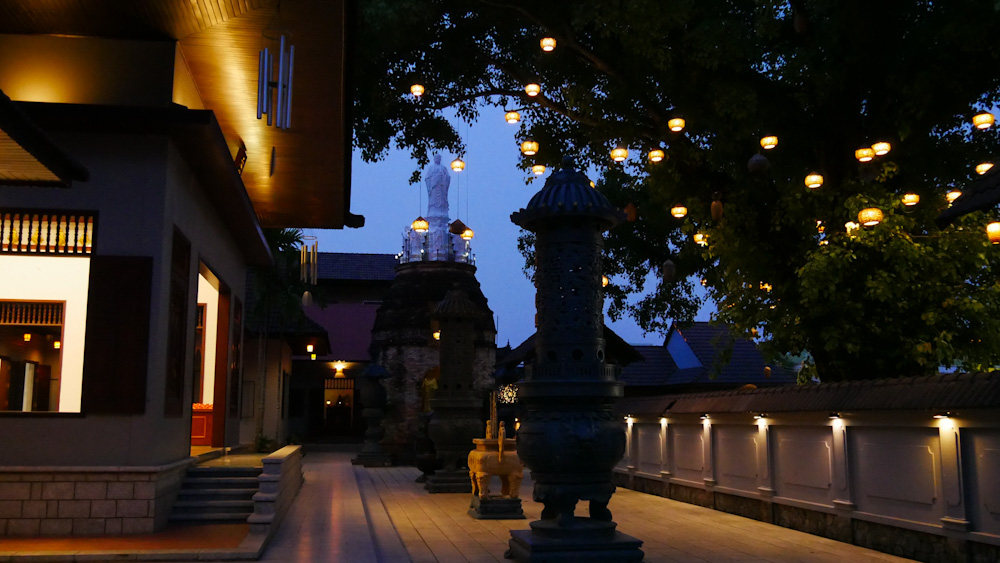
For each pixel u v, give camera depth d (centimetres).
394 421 2694
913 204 1239
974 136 1365
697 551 830
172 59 1027
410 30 1463
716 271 1722
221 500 1016
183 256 1055
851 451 874
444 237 2903
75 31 1007
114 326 912
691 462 1304
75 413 898
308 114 1228
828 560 775
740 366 2817
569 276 729
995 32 1131
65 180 757
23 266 1153
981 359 1148
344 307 4006
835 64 1230
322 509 1157
